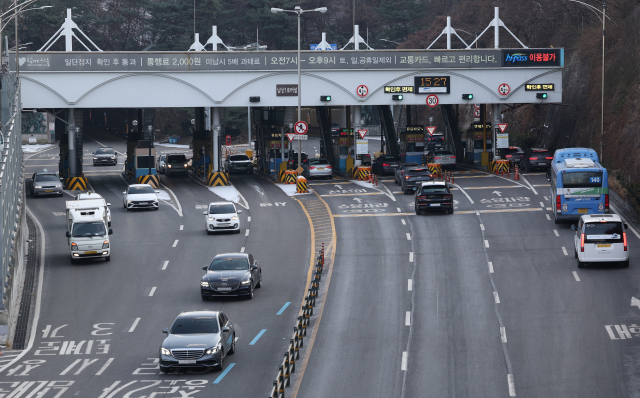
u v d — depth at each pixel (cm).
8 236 5719
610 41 13850
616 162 10969
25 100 11350
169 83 11681
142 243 7881
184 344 4119
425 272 6406
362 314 5309
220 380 4022
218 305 5647
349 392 3794
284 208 9788
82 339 4956
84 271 6769
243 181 12656
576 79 14712
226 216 8188
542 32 17900
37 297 5994
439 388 3825
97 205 7981
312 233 8156
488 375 4006
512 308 5319
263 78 11900
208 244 7756
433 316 5203
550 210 8919
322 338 4797
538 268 6391
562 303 5378
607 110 12525
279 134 13550
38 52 11331
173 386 3941
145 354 4591
